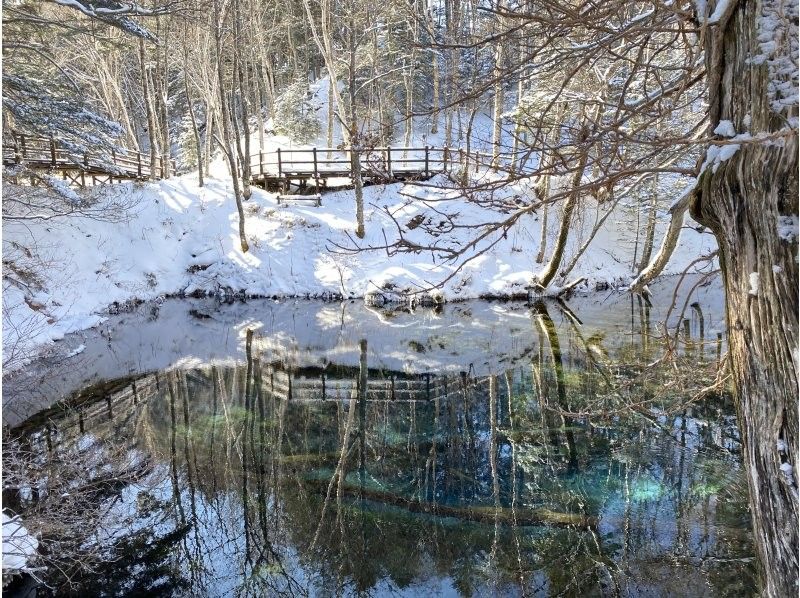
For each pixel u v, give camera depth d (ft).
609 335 33.22
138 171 56.29
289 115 77.77
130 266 47.62
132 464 18.51
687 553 13.23
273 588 12.78
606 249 50.39
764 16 5.74
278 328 38.75
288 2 80.02
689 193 7.50
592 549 13.57
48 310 35.06
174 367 30.37
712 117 6.58
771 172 5.74
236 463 18.97
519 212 6.83
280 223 52.37
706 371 13.14
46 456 18.34
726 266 6.53
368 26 54.70
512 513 15.30
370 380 27.96
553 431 20.61
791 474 5.79
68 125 41.16
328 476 17.99
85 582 13.01
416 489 16.90
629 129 10.64
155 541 14.61
